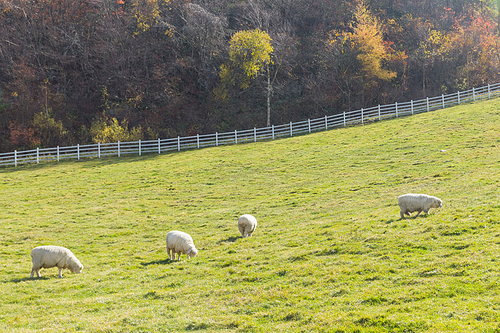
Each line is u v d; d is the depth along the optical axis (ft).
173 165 110.32
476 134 96.32
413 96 208.03
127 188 92.53
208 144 136.67
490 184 59.67
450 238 41.63
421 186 66.64
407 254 39.37
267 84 194.80
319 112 198.80
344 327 27.86
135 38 198.70
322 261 41.47
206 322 31.27
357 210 61.26
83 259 53.83
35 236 64.59
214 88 191.83
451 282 32.01
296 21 226.17
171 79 197.36
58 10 195.21
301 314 30.83
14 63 180.65
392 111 153.17
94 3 199.62
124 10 205.57
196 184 92.02
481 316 26.81
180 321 31.89
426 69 214.48
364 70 193.06
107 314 34.83
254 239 55.31
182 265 47.65
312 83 203.10
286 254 45.83
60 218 74.13
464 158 79.30
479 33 220.43
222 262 46.83
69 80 188.55
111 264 51.19
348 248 43.65
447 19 235.81
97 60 192.34
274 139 134.41
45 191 92.84
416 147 95.25
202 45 199.52
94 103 185.98
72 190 92.89
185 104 193.36
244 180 91.81
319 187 79.61
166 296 38.06
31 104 172.24
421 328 26.43
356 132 124.26
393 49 211.61
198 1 216.54
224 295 36.70
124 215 74.79
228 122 189.67
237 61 182.29
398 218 51.88
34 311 36.76
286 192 79.71
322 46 210.18
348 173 85.66
